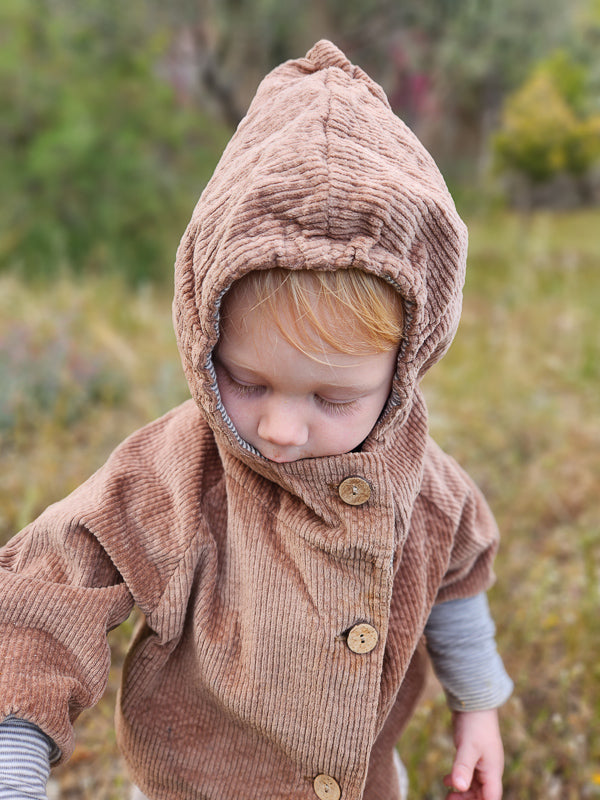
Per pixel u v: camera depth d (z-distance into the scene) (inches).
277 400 40.7
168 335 185.0
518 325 223.9
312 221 36.7
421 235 38.8
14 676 40.1
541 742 80.0
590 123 387.2
